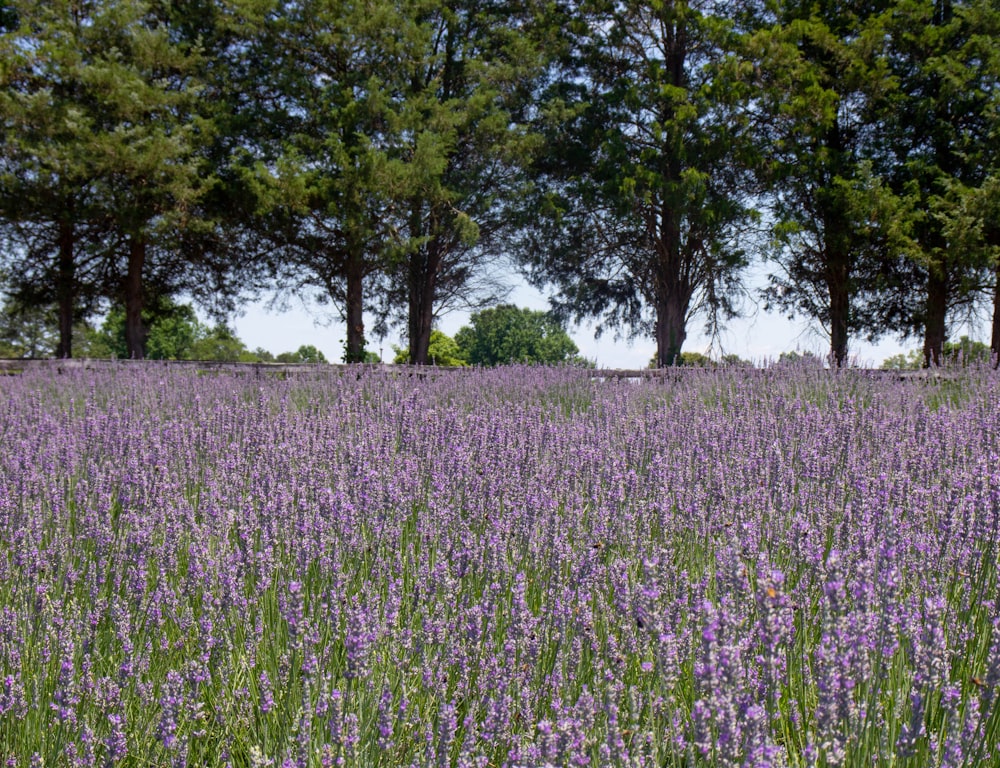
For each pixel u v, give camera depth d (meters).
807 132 28.38
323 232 29.98
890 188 27.84
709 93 28.12
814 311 32.81
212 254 32.03
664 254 30.81
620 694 2.80
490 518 4.37
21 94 24.59
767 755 2.23
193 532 4.33
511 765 2.42
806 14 30.77
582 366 13.80
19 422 7.39
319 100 28.80
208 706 3.22
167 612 3.61
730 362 13.30
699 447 5.91
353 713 2.77
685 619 3.31
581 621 3.25
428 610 3.55
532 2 32.03
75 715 2.90
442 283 33.38
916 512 4.26
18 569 3.89
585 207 30.98
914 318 31.05
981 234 25.58
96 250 29.12
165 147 25.44
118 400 9.52
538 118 31.73
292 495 4.60
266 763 2.58
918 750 2.55
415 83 31.44
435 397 9.67
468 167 30.48
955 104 28.59
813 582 3.65
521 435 6.16
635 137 30.77
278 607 3.57
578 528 4.33
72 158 24.77
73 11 28.80
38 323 43.38
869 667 2.59
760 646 2.90
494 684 3.03
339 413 7.86
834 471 5.31
